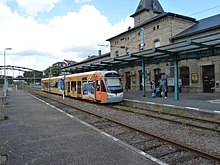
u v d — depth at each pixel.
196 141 7.91
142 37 30.67
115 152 6.60
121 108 17.44
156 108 16.42
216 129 9.35
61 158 6.16
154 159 5.98
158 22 31.03
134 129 9.60
